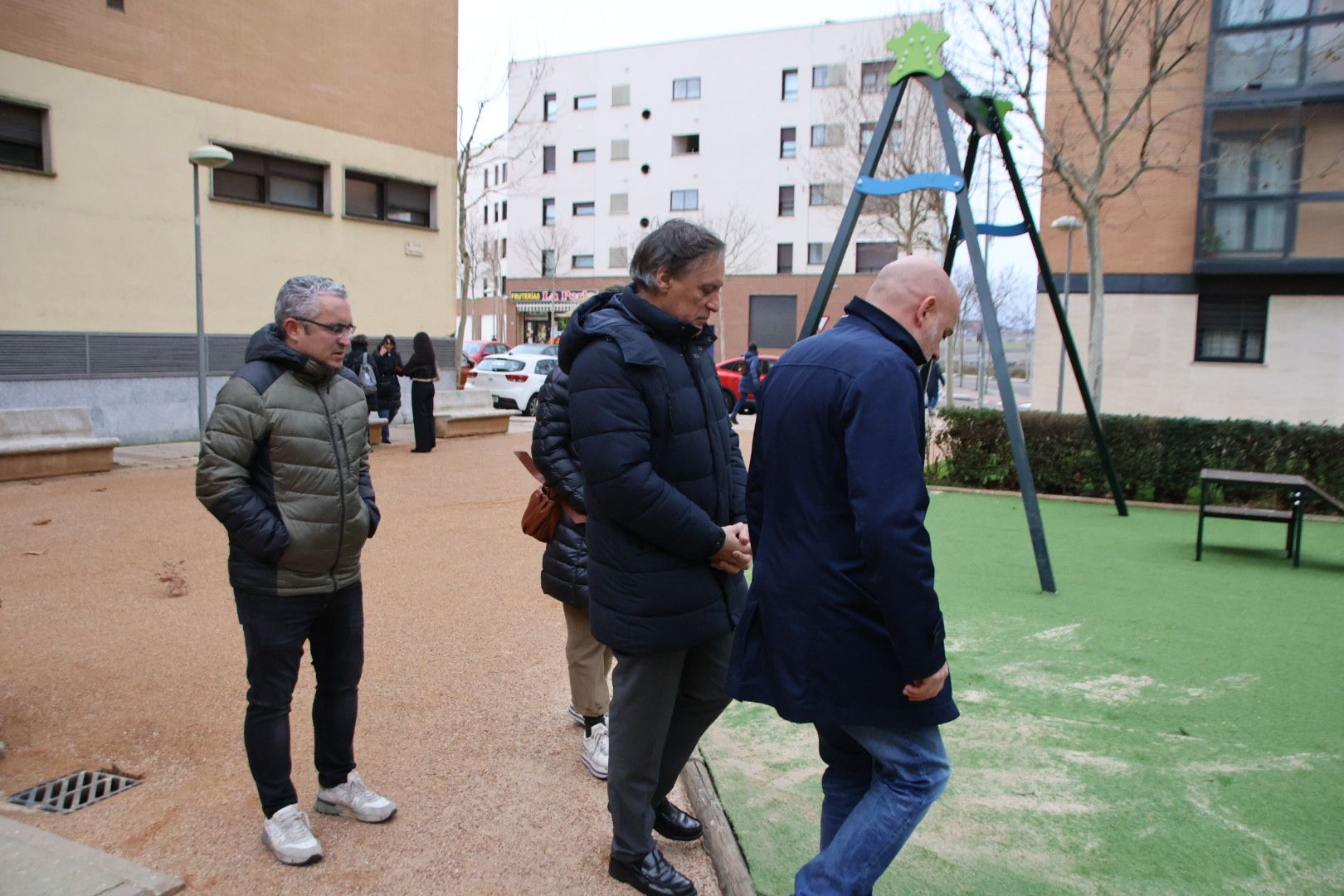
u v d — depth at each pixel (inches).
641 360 94.4
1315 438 358.9
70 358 472.7
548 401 130.3
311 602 110.1
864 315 90.4
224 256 544.1
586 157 1747.0
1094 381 470.6
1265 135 591.5
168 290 515.8
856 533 85.7
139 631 189.6
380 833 116.7
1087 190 462.0
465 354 1154.7
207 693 158.7
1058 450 396.5
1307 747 145.0
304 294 106.1
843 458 85.1
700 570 100.6
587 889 105.3
